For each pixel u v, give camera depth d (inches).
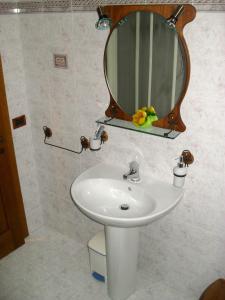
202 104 68.7
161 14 65.3
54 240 115.3
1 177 100.3
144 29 69.0
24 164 107.7
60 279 99.0
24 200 111.7
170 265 92.9
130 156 85.8
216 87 65.6
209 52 63.8
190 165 76.4
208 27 62.2
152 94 73.7
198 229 82.3
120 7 69.8
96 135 85.7
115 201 82.3
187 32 64.8
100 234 97.6
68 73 87.7
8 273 101.4
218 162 72.1
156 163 81.7
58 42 85.7
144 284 96.1
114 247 81.9
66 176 105.1
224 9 59.4
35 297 92.8
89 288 95.7
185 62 66.4
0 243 105.7
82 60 83.3
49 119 99.3
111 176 84.0
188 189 79.4
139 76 73.9
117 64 76.2
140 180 82.0
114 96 80.1
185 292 93.2
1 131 96.2
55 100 94.7
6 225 106.9
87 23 78.0
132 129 76.6
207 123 69.8
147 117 74.5
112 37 74.2
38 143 106.7
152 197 76.0
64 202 110.9
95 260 94.5
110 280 89.0
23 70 97.2
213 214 78.1
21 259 107.0
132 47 72.2
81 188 81.4
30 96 100.0
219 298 72.5
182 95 69.5
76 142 96.6
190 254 87.0
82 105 89.4
